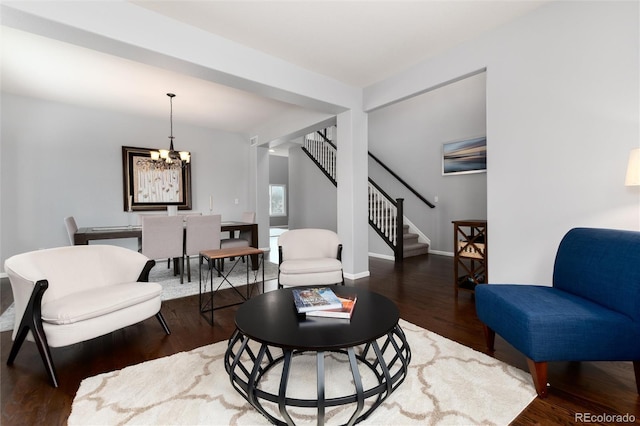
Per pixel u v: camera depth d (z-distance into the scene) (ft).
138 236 12.63
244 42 9.59
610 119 6.90
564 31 7.54
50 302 6.22
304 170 24.97
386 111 22.08
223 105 15.34
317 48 10.00
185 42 8.56
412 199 20.47
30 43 9.21
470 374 5.70
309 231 10.88
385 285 11.93
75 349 6.90
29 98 14.06
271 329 4.75
